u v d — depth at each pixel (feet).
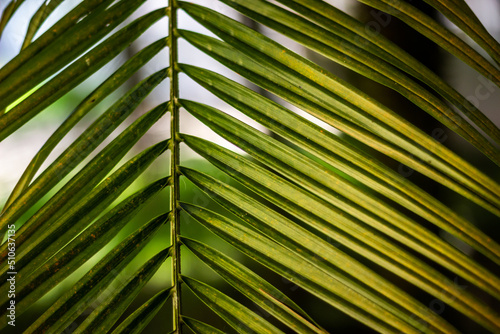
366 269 2.25
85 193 2.17
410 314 2.26
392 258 2.26
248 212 2.25
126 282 2.20
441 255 2.26
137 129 2.20
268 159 2.24
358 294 2.25
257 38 2.21
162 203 3.51
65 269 2.14
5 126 2.09
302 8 2.21
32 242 2.14
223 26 2.21
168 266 3.43
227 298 2.27
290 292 3.34
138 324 2.22
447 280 2.26
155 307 2.25
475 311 2.27
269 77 2.22
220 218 2.25
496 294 2.27
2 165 3.35
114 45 2.15
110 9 2.14
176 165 2.25
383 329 2.25
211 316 3.39
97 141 2.17
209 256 2.26
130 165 2.20
